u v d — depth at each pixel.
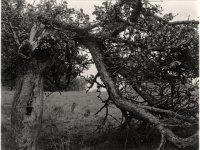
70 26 11.45
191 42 10.54
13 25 12.41
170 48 10.59
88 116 19.27
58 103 26.03
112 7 11.23
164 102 11.35
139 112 10.28
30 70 11.09
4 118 16.75
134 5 11.57
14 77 13.38
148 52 10.96
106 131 13.80
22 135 10.59
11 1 12.38
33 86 11.02
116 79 11.45
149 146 11.70
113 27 11.74
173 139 9.36
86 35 11.53
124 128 12.92
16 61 12.30
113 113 20.52
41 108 11.08
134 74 11.32
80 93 35.03
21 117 10.70
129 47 11.23
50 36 11.28
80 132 14.52
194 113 10.98
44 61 11.37
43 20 11.39
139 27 11.30
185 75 11.58
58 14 11.86
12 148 10.66
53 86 14.84
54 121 17.14
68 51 12.74
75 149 11.59
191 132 12.30
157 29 10.80
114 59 11.85
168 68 11.02
